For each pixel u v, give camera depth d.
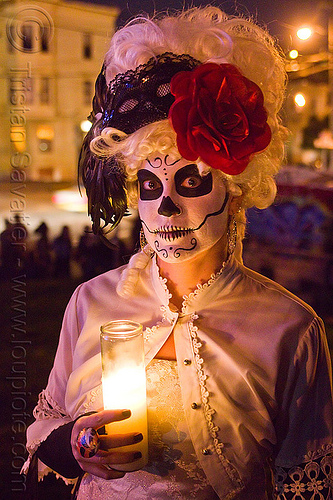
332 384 1.40
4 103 24.27
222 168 1.20
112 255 9.09
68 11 24.00
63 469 1.37
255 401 1.30
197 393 1.30
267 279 1.47
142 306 1.45
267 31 1.43
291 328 1.34
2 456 3.64
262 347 1.33
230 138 1.18
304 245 8.28
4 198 19.25
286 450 1.33
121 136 1.27
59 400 1.53
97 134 1.35
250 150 1.20
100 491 1.36
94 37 25.36
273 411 1.31
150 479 1.31
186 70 1.25
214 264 1.39
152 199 1.29
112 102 1.30
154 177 1.28
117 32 1.36
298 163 16.38
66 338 1.55
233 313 1.38
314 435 1.33
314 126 16.36
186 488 1.29
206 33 1.28
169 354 1.38
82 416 1.23
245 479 1.29
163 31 1.30
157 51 1.28
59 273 9.34
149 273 1.49
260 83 1.31
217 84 1.19
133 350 1.16
